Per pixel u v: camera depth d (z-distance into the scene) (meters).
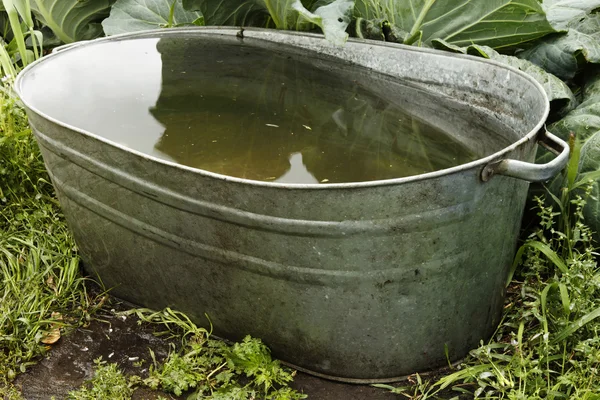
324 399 1.80
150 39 2.69
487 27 2.49
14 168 2.50
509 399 1.66
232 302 1.85
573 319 1.86
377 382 1.84
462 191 1.58
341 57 2.49
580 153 2.13
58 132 1.89
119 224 1.96
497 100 2.06
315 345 1.80
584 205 2.04
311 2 2.70
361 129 2.07
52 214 2.46
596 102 2.24
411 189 1.53
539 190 2.21
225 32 2.75
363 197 1.53
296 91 2.33
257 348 1.83
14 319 2.01
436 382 1.81
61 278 2.20
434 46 2.49
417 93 2.28
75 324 2.07
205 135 2.02
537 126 1.69
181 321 1.98
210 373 1.84
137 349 1.98
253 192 1.58
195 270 1.86
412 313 1.73
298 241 1.62
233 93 2.32
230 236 1.70
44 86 2.25
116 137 2.00
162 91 2.33
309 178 1.78
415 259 1.65
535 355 1.85
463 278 1.74
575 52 2.42
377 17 2.64
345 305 1.71
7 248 2.32
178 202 1.72
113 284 2.16
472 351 1.84
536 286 2.05
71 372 1.91
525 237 2.26
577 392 1.63
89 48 2.53
